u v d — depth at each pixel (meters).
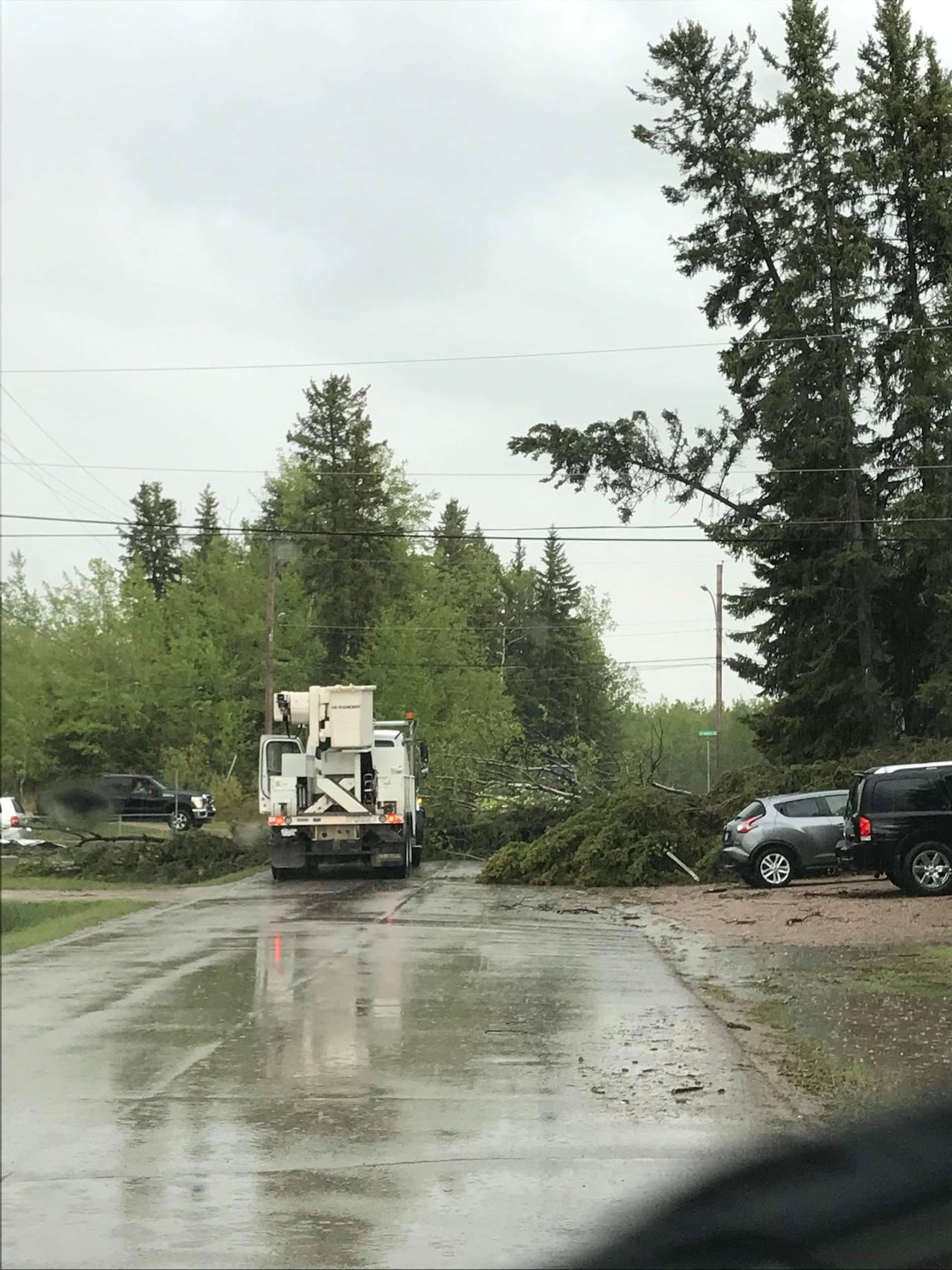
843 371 37.00
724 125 40.50
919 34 38.75
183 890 24.92
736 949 15.45
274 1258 5.15
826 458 37.00
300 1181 6.15
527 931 17.12
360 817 27.42
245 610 63.62
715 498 40.19
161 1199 5.67
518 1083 8.24
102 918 18.39
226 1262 5.03
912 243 38.97
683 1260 5.92
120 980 11.93
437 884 26.78
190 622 62.12
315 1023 10.05
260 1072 8.27
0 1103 4.75
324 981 12.30
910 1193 6.63
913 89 38.69
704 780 95.75
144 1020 9.91
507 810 34.59
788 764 37.09
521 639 92.00
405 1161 6.54
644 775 33.69
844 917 18.34
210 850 29.89
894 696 37.84
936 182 37.44
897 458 37.47
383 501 70.00
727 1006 11.40
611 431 40.00
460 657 72.94
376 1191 6.06
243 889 25.23
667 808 26.86
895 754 29.19
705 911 20.05
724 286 41.16
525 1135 7.07
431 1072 8.48
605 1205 5.98
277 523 73.69
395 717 66.56
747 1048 9.54
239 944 15.23
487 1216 5.80
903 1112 7.71
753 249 40.44
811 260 37.56
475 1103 7.70
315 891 24.80
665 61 40.81
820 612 37.38
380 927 17.47
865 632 36.47
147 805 31.12
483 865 30.64
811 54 38.69
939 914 18.08
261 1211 5.66
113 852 28.28
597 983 12.50
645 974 13.16
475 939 16.09
